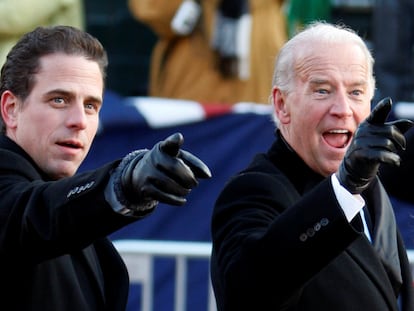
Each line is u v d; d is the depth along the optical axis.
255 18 19.41
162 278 15.08
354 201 8.56
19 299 8.85
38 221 8.11
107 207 7.86
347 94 9.83
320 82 9.80
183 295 14.84
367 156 8.23
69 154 9.16
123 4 23.03
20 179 8.84
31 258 8.38
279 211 9.48
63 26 9.45
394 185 11.15
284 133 10.06
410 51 20.17
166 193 7.58
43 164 9.19
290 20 20.19
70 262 9.31
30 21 17.20
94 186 7.93
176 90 19.70
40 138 9.16
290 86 9.95
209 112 16.72
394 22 20.17
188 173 7.55
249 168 10.02
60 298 9.07
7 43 17.11
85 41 9.31
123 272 9.99
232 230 9.23
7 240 8.34
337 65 9.80
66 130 9.14
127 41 22.97
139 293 15.05
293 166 9.96
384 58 20.25
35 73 9.19
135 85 22.88
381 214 10.04
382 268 9.67
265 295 8.73
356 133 8.34
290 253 8.60
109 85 22.88
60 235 8.01
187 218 16.42
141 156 7.84
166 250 14.87
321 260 8.62
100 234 8.00
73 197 7.97
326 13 20.59
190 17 19.42
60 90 9.12
